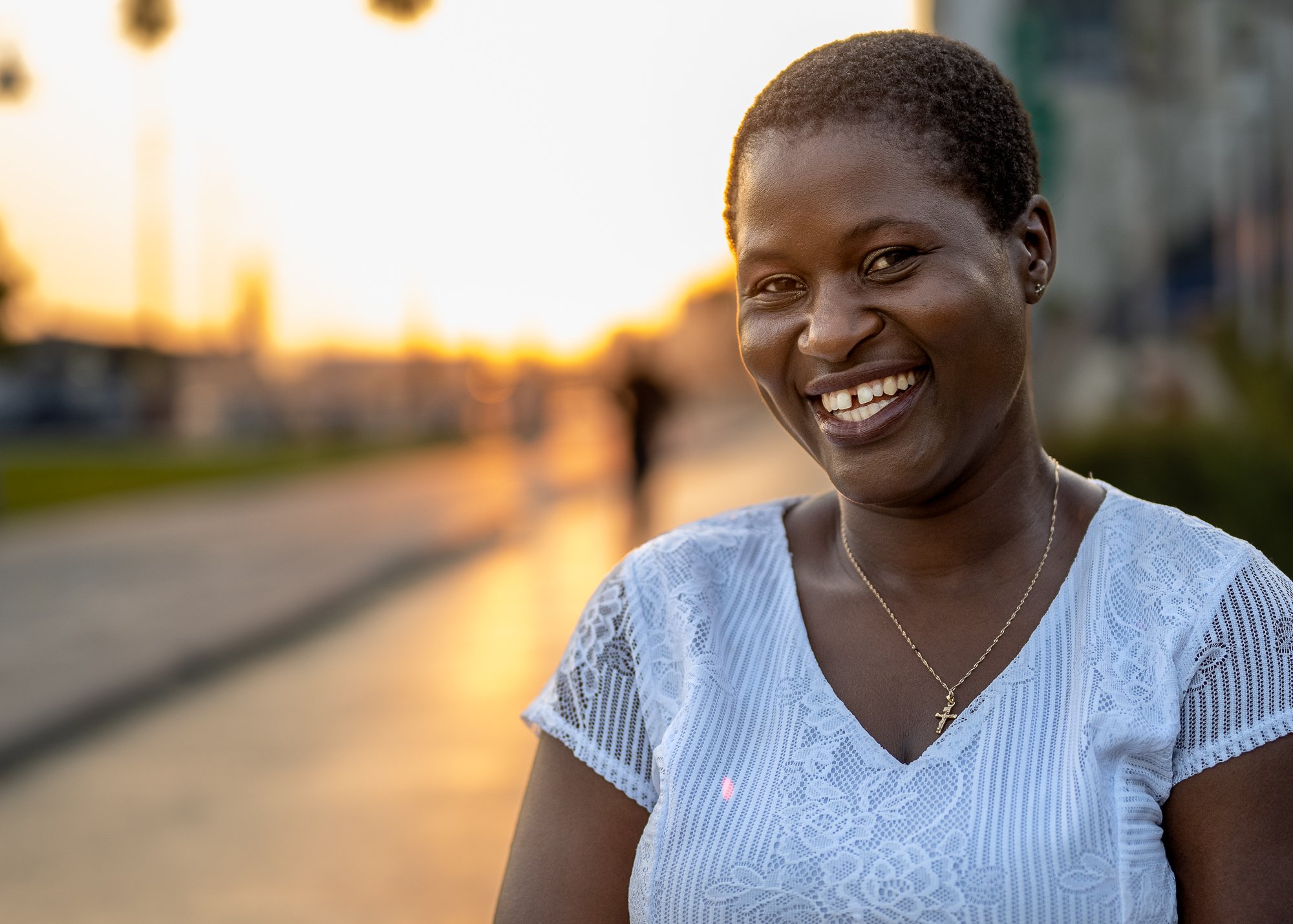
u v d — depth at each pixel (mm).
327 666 9117
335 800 5879
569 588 12031
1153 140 14117
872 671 1378
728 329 42906
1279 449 7926
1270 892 1224
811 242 1334
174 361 62500
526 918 1415
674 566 1482
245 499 23281
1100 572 1354
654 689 1426
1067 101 13797
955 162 1318
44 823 5805
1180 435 8625
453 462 33031
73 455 40062
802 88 1352
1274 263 13602
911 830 1257
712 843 1301
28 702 7785
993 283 1332
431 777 6156
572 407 45875
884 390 1349
